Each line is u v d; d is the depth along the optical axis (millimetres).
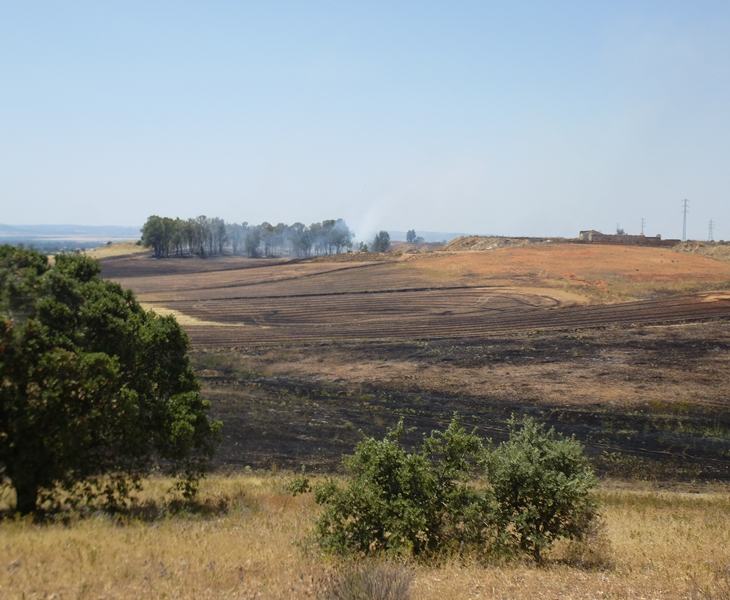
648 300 59312
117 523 12742
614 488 21266
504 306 59531
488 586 8609
